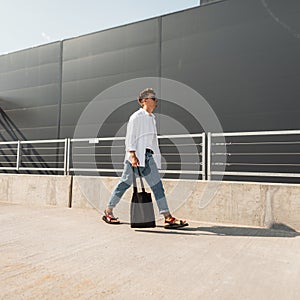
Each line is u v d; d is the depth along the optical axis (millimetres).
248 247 2510
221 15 5828
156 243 2621
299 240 2764
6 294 1554
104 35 7148
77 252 2332
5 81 8570
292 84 5133
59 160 7508
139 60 6645
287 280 1774
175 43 6254
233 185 3547
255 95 5414
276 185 3318
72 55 7586
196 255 2273
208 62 5887
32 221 3592
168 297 1538
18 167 5613
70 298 1516
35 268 1959
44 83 7945
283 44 5250
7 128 8398
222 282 1740
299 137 5000
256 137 5332
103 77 7082
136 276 1833
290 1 5254
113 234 2953
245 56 5555
